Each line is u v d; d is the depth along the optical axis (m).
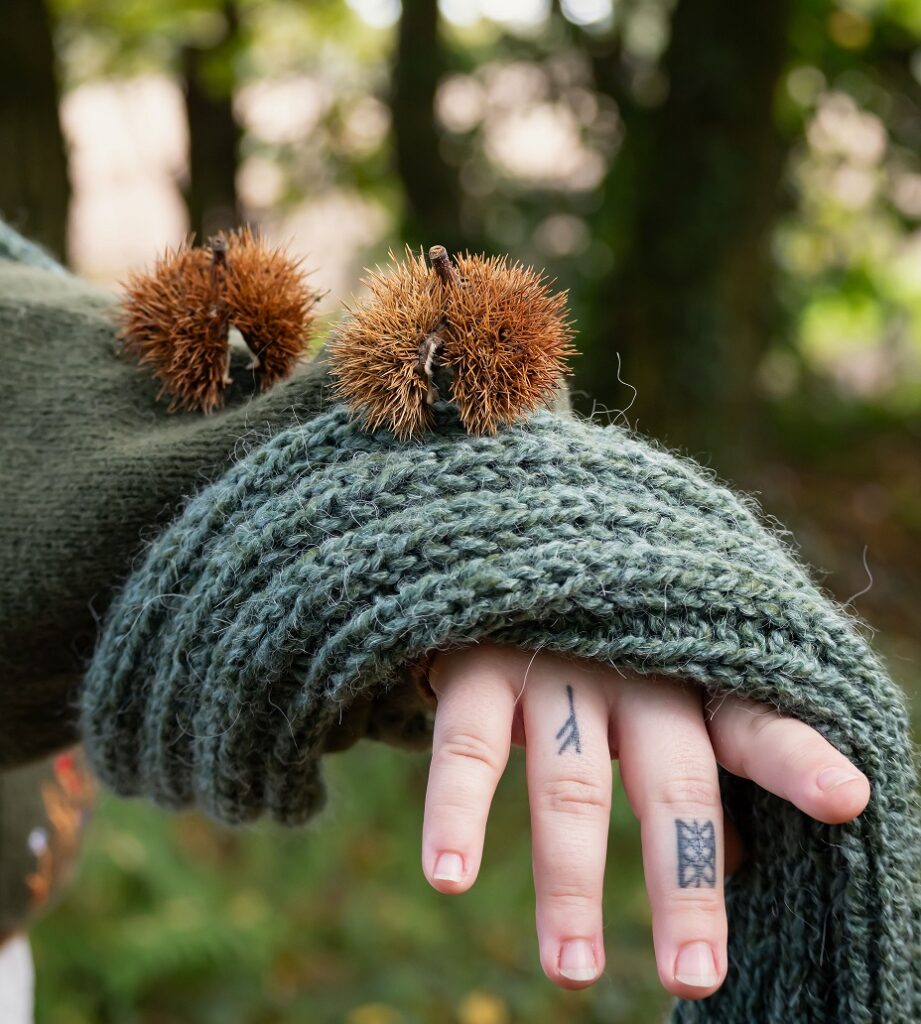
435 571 0.40
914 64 1.86
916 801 0.43
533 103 1.74
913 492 2.05
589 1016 1.09
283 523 0.42
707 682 0.41
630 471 0.43
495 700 0.40
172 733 0.44
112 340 0.48
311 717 0.42
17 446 0.46
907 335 2.57
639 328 1.67
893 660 1.54
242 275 0.46
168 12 2.09
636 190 1.66
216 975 1.09
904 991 0.43
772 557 0.43
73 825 0.59
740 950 0.45
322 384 0.45
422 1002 1.09
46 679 0.47
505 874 1.23
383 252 1.90
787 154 1.89
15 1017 0.60
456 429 0.43
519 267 0.44
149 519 0.45
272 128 2.12
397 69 1.76
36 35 1.35
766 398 2.17
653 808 0.40
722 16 1.59
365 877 1.23
